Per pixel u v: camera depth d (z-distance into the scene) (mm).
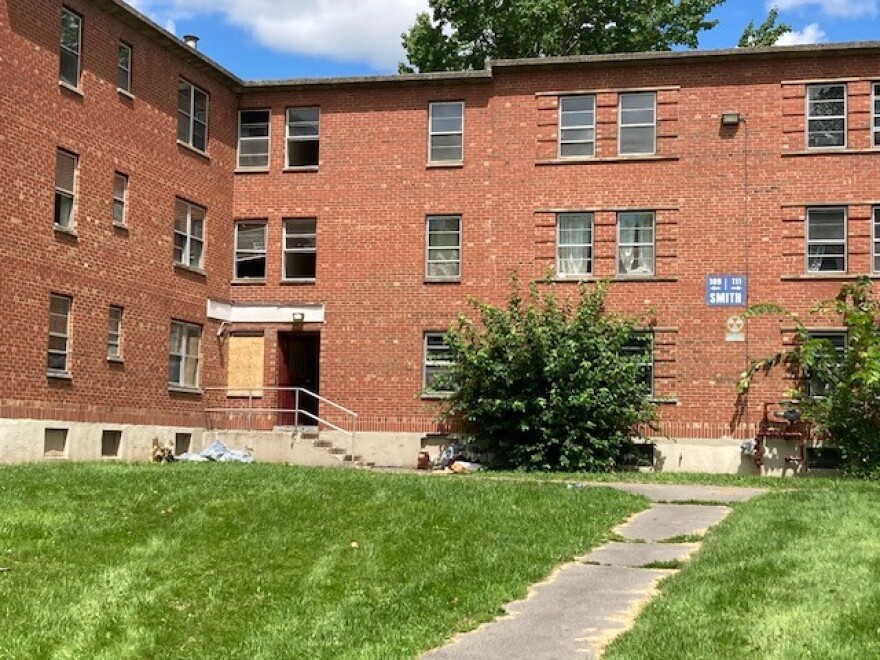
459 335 28875
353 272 31156
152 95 28312
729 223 29141
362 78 31297
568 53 43844
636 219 29734
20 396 23359
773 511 16500
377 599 12102
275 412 30859
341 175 31484
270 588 12617
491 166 30609
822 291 28547
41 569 12945
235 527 15125
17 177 23344
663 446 28750
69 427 24812
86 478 18438
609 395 27469
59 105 24703
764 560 12336
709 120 29453
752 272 28906
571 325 28141
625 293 29453
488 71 30609
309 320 31266
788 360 28406
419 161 31094
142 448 27453
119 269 26797
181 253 29750
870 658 8758
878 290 28281
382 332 30797
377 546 14203
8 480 17891
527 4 41281
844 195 28656
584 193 29938
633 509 17984
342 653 10133
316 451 29078
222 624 11484
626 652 9258
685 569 12594
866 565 11820
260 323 31562
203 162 30578
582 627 10570
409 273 30828
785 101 29125
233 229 31984
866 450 26969
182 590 12523
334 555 13836
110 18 26609
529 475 25656
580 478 24750
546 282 29672
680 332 29094
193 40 31156
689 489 21922
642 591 12000
